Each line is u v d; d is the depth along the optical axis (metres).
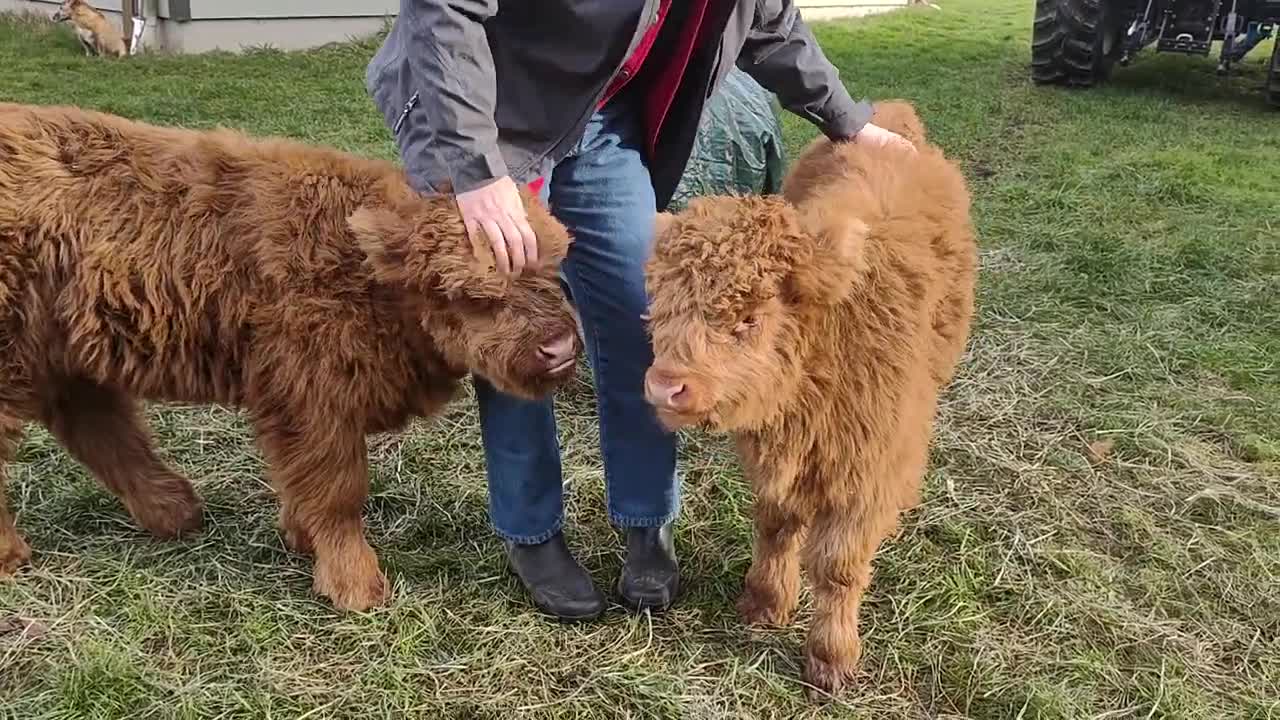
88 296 2.82
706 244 2.36
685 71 2.87
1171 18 10.28
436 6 2.38
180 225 2.85
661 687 2.83
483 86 2.44
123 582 3.13
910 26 15.46
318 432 2.90
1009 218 6.51
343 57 11.35
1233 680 2.95
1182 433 4.21
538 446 3.00
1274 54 9.88
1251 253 5.93
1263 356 4.78
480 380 2.93
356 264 2.82
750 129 4.72
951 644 3.05
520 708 2.76
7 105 2.93
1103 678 2.93
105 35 10.80
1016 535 3.55
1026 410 4.37
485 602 3.15
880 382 2.64
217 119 8.12
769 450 2.68
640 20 2.56
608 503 3.15
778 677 2.91
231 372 2.98
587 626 3.08
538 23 2.61
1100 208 6.70
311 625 3.01
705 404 2.35
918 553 3.44
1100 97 10.16
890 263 2.72
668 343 2.38
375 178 2.92
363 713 2.72
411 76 2.64
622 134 2.88
